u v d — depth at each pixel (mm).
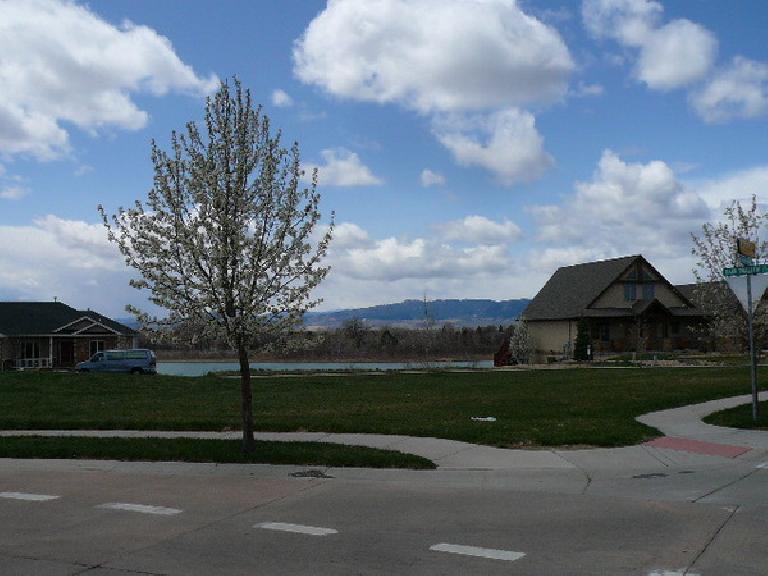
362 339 79500
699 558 6750
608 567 6562
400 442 13789
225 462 12406
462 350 79562
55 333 53906
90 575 6512
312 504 9383
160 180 12320
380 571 6555
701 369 32938
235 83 12594
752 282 16000
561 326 58094
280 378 32531
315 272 12945
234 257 12289
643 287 56969
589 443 13336
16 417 17984
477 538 7625
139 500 9734
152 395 24031
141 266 12242
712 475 10859
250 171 12562
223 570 6629
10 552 7277
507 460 12055
